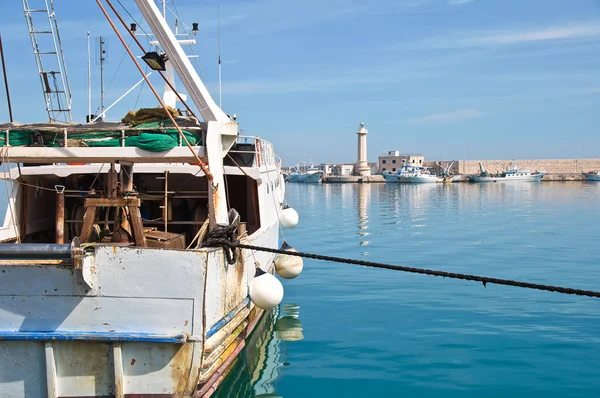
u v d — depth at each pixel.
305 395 9.11
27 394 7.43
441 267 19.84
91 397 7.45
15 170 11.16
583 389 9.24
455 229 32.22
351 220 38.72
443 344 11.48
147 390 7.45
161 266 7.28
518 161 148.88
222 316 8.45
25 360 7.39
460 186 103.00
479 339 11.76
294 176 142.38
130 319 7.35
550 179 128.12
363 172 136.88
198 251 7.28
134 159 8.86
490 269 19.34
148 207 12.50
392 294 15.90
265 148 14.59
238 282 9.47
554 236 28.59
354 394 9.13
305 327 12.80
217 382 8.86
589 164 149.88
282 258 14.84
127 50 7.73
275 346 11.43
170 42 8.63
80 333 7.27
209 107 8.80
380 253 23.22
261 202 12.73
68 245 7.02
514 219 38.28
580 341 11.53
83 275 7.07
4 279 7.22
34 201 11.86
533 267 19.64
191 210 12.69
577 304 14.50
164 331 7.35
